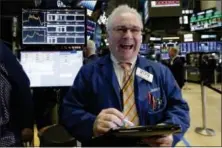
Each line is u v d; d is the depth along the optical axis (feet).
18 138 3.97
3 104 3.67
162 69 4.58
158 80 4.41
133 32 4.22
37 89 6.88
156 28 36.65
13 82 3.96
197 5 40.57
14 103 4.07
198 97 24.31
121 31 4.18
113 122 3.53
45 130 5.92
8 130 3.78
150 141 3.52
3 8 15.16
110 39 4.34
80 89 4.40
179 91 4.60
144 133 3.25
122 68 4.41
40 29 6.68
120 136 3.33
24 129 4.38
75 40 6.81
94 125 3.78
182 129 3.99
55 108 6.88
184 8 41.11
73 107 4.31
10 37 13.01
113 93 4.21
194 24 39.22
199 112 18.35
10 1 15.14
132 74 4.39
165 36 49.75
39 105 6.90
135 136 3.32
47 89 6.89
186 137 13.00
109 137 3.49
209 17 34.71
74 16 6.75
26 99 4.20
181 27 42.83
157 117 4.23
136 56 4.48
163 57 46.29
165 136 3.50
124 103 4.19
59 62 6.79
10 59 3.94
